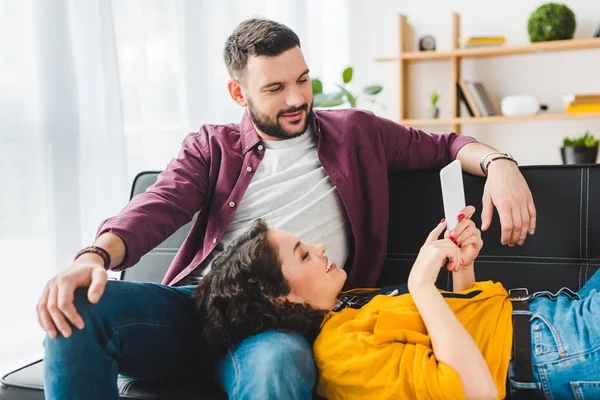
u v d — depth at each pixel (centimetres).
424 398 102
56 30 235
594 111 350
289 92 149
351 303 129
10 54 225
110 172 255
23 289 232
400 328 110
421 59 409
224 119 323
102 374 104
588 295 119
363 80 435
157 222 135
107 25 252
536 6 383
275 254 119
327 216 151
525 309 117
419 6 414
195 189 153
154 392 119
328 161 154
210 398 116
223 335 115
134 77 277
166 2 288
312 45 397
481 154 148
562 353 109
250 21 157
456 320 107
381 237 154
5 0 223
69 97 239
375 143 158
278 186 153
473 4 400
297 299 120
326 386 113
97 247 116
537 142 392
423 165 159
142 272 173
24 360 233
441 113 416
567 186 143
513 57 391
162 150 290
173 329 120
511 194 136
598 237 139
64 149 239
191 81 299
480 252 149
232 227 155
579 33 376
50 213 238
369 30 430
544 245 144
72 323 101
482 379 101
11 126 226
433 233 130
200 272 153
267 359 105
